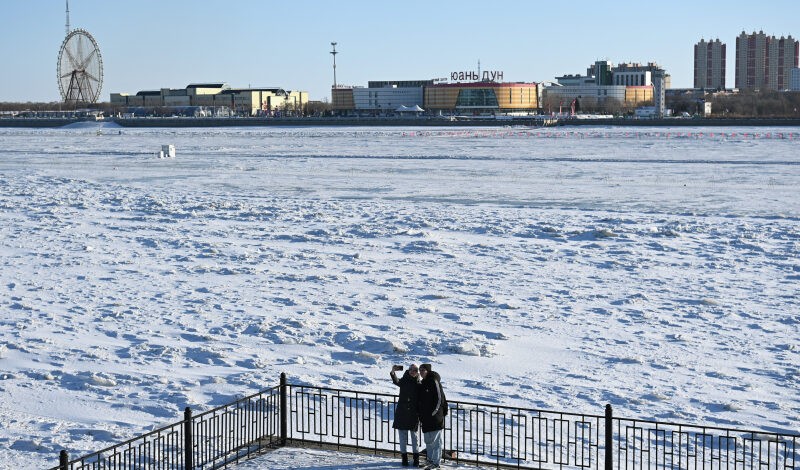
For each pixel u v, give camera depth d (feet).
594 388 82.64
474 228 183.73
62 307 118.32
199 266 146.61
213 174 325.83
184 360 93.30
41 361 92.58
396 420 61.00
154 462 61.52
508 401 79.00
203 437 64.39
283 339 100.48
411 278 136.05
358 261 150.82
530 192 256.93
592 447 67.36
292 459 62.39
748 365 90.17
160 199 241.76
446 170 332.80
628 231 177.37
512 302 119.44
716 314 111.75
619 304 117.80
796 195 241.96
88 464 56.70
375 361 92.48
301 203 231.30
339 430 67.05
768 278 133.49
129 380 85.66
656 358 92.63
